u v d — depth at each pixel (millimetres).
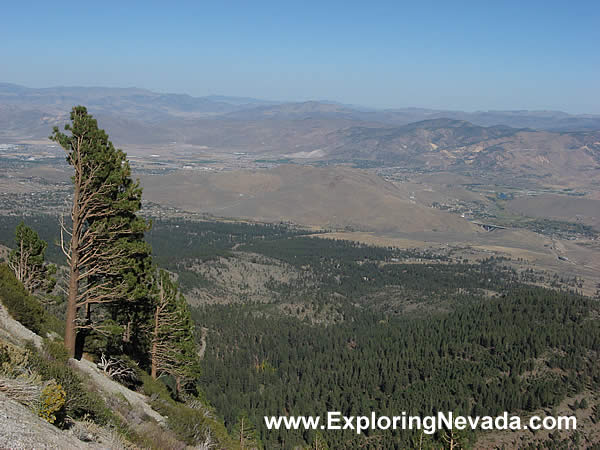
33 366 19938
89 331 37562
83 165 33125
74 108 33000
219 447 32938
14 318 30172
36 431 15398
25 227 45094
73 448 16312
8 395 16781
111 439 20156
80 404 20234
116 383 32594
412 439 74375
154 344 46000
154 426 26031
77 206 33375
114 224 34438
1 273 31719
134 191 35625
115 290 35656
